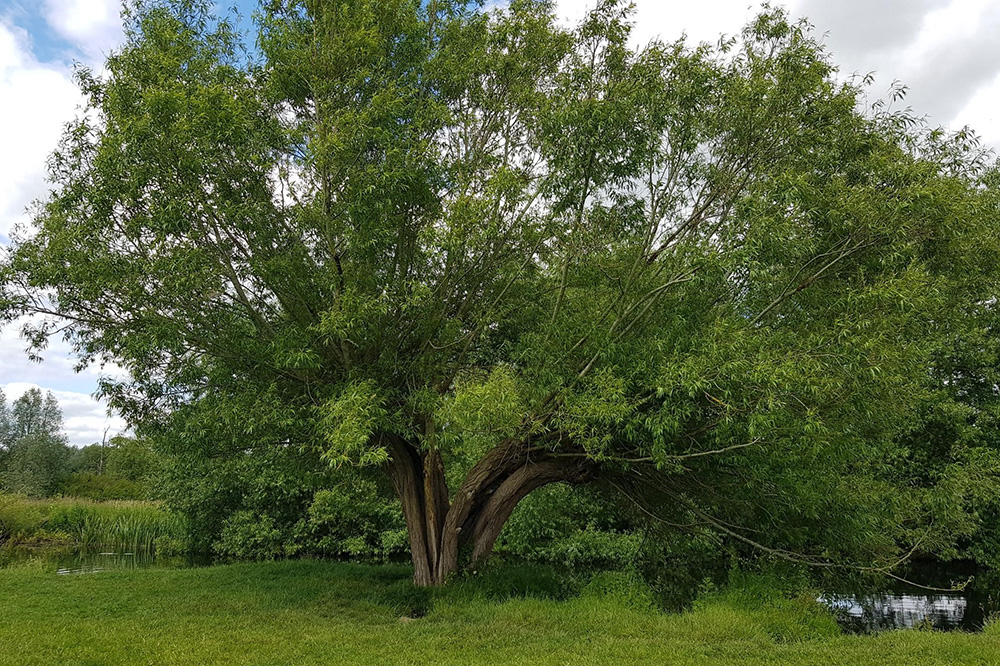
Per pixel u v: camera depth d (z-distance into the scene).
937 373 19.42
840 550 12.59
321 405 10.59
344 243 10.46
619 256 11.29
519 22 11.94
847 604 14.40
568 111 9.80
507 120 12.30
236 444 11.30
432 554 12.77
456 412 9.11
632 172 10.29
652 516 13.29
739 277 9.50
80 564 20.58
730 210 10.45
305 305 11.01
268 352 10.42
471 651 8.25
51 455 56.00
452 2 12.87
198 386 10.88
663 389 8.95
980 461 17.33
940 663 7.86
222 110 9.71
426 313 11.23
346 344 11.32
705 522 12.62
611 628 9.70
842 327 8.90
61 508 28.56
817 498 11.19
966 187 10.36
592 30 10.80
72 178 10.98
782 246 8.95
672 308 10.71
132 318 10.74
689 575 14.88
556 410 10.50
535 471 12.50
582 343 10.92
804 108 10.31
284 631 9.34
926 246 9.70
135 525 27.05
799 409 8.96
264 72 11.05
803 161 10.17
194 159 9.65
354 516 21.53
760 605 11.58
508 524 21.42
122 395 11.31
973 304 16.44
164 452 11.66
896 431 12.44
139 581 14.42
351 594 12.58
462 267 11.40
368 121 10.17
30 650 7.81
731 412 9.14
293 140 10.47
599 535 21.31
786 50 10.17
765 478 11.04
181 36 10.82
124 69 10.59
